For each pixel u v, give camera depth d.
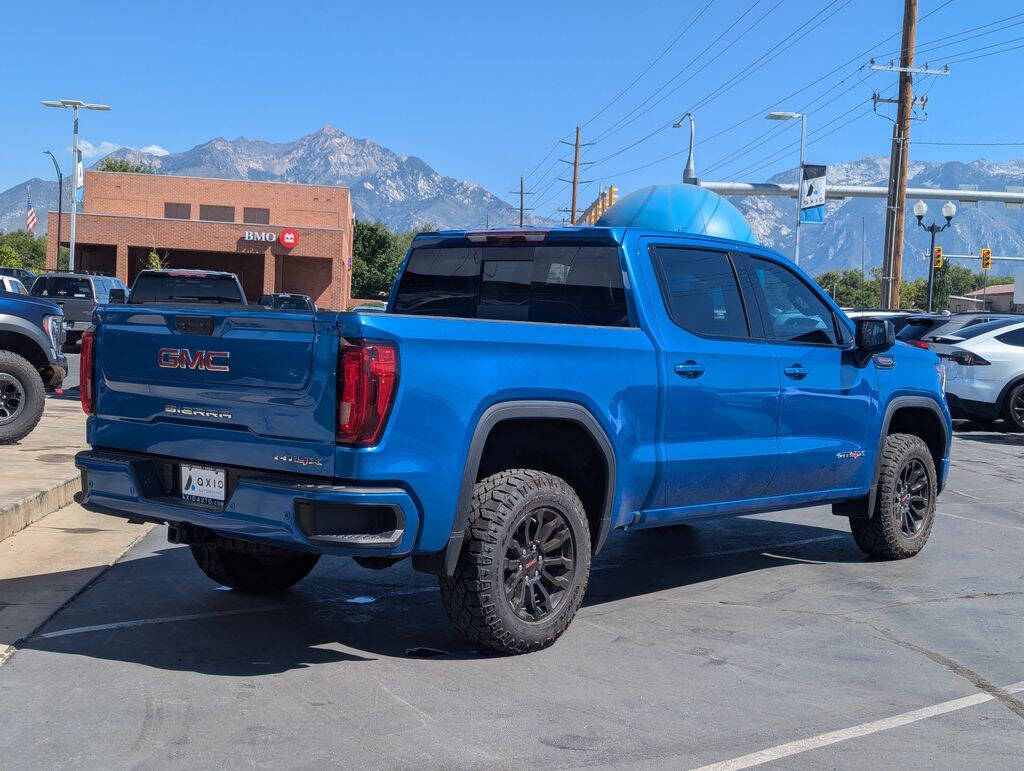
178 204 74.81
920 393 7.64
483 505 4.86
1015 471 12.66
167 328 5.01
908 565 7.47
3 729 3.96
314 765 3.71
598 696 4.53
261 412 4.64
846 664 5.09
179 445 4.98
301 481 4.49
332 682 4.61
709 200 8.80
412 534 4.57
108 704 4.25
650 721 4.24
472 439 4.75
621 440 5.42
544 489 5.01
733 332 6.24
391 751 3.85
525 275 6.23
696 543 8.15
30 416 11.11
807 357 6.65
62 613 5.61
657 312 5.78
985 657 5.24
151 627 5.39
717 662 5.07
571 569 5.21
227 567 5.99
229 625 5.48
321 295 67.19
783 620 5.89
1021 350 16.83
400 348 4.48
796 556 7.73
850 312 18.39
